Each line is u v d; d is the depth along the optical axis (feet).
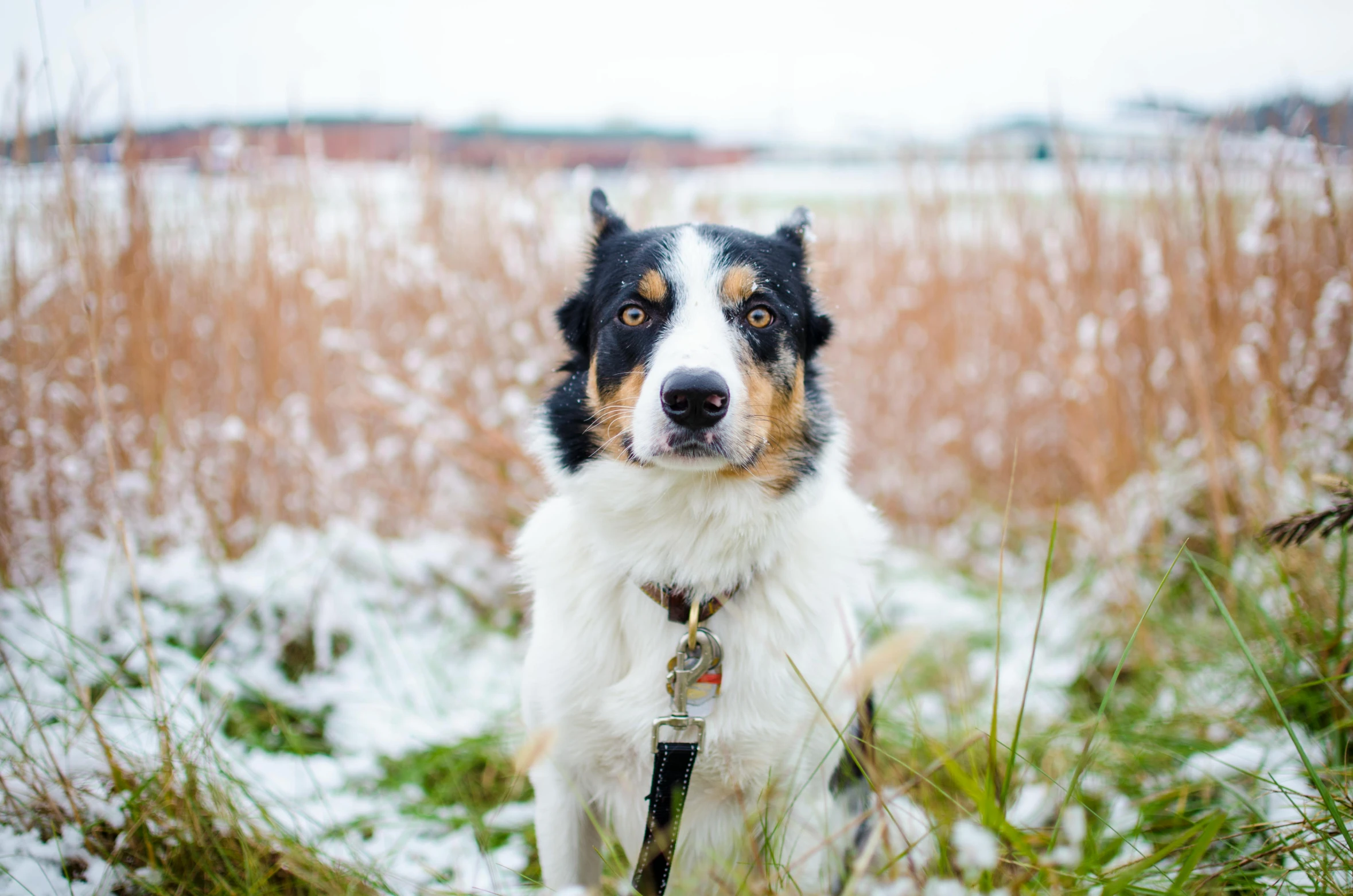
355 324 16.80
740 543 7.32
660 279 7.70
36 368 13.82
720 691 7.11
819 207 23.44
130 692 9.72
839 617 7.58
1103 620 12.73
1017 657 12.74
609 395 7.72
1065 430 17.56
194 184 16.28
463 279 16.15
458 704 11.59
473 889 6.95
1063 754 9.39
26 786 7.66
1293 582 10.05
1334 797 6.81
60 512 13.34
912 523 19.15
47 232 13.70
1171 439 14.75
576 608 7.48
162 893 6.91
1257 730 8.82
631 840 7.54
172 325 15.16
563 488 7.88
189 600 11.63
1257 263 13.66
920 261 20.33
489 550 14.64
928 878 6.19
